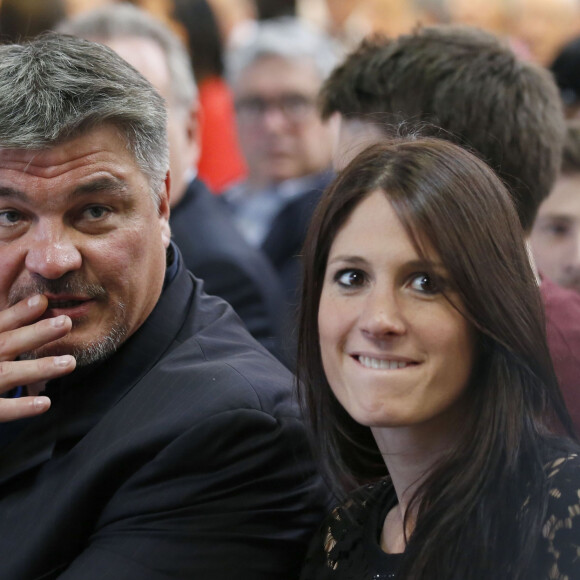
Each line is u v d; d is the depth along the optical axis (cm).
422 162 310
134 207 376
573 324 420
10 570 364
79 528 367
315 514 387
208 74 986
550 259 557
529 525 300
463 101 445
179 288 412
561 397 320
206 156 976
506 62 457
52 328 360
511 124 444
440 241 302
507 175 439
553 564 295
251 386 373
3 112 354
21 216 367
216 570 360
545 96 460
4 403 360
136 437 365
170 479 362
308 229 336
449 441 323
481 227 306
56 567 366
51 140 355
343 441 361
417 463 330
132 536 359
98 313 376
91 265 370
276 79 852
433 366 306
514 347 307
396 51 465
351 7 1159
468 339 310
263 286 644
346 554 351
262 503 369
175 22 981
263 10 1049
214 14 995
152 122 379
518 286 310
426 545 309
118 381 390
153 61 647
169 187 406
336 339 318
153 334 396
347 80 477
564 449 313
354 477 365
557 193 547
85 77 360
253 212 864
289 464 376
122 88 366
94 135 363
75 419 387
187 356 391
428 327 304
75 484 365
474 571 302
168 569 355
